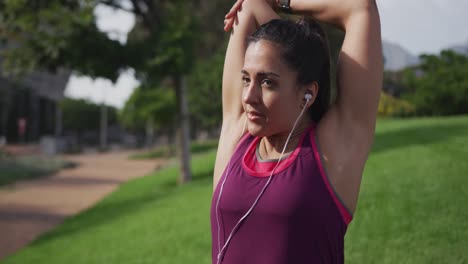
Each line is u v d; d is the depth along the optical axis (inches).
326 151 48.8
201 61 546.3
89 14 436.8
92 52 428.8
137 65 440.5
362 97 50.1
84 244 274.2
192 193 366.9
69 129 2701.8
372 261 133.6
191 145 1302.9
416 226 146.2
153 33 483.5
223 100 61.7
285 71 47.9
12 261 273.1
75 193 594.6
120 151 1787.6
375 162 242.2
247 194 48.6
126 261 213.3
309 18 55.8
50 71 490.6
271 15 59.7
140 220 301.4
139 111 1056.8
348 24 52.4
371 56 50.4
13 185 673.6
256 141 53.0
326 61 51.4
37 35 448.1
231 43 61.2
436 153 236.8
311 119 52.8
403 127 377.4
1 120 1829.5
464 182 177.2
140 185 571.2
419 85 441.4
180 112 529.0
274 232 46.8
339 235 47.8
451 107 434.9
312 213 46.1
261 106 48.7
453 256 122.3
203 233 224.5
